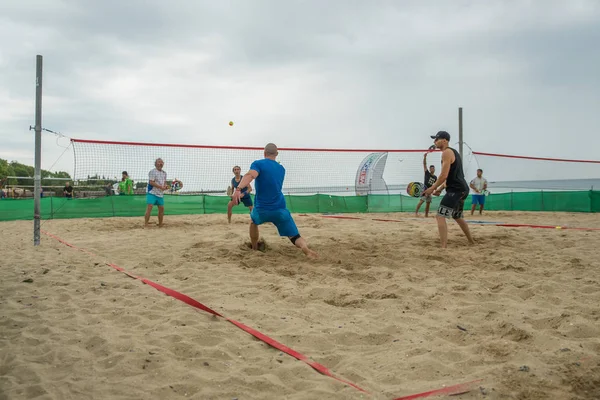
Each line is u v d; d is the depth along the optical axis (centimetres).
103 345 268
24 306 346
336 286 405
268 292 391
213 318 317
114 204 1316
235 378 226
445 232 598
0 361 248
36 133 678
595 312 318
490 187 1686
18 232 880
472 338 277
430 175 1238
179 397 210
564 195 1535
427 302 354
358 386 218
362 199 1612
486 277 429
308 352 263
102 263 511
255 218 545
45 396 209
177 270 471
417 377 228
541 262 494
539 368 227
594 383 213
